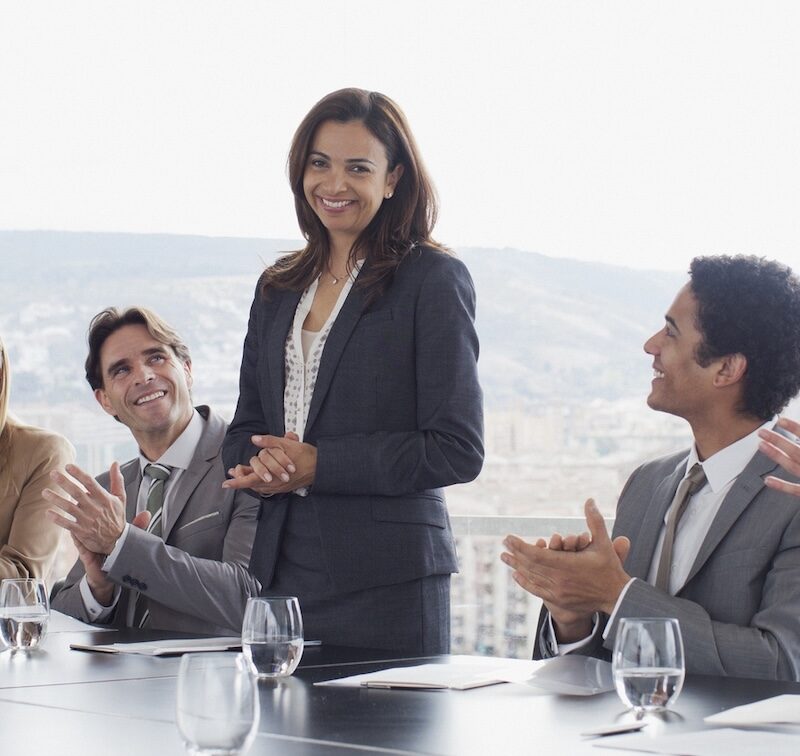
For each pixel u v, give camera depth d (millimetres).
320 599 2078
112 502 2350
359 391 2109
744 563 1737
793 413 1850
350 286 2199
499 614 3938
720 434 1860
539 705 1354
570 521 3816
